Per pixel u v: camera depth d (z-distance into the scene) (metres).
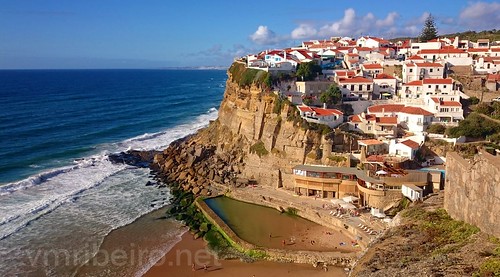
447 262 45.75
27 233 70.19
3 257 62.34
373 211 72.81
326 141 87.69
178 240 70.44
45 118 172.75
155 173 105.50
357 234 67.69
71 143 132.50
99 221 76.38
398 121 94.25
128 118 183.12
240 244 67.31
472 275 41.38
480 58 113.81
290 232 72.19
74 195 88.25
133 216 79.38
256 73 109.38
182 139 131.38
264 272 60.47
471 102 96.88
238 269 61.38
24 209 79.06
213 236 71.69
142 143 136.25
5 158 112.62
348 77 110.50
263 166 94.56
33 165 108.25
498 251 45.16
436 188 74.94
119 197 88.81
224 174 97.94
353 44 160.00
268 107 99.19
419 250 52.53
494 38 148.75
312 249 65.62
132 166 110.56
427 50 122.88
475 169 53.69
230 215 79.81
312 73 113.50
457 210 58.88
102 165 110.75
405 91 104.56
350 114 101.56
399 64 120.94
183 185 96.00
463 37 159.75
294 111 94.00
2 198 84.38
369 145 84.56
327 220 74.06
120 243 68.56
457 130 86.44
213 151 109.50
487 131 86.06
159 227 75.19
